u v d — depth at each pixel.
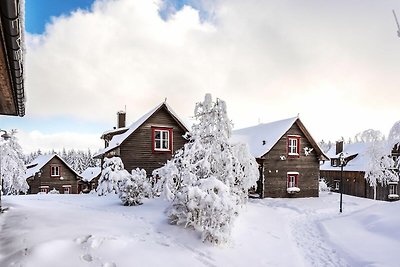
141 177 12.95
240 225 10.43
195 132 10.98
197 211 8.20
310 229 11.62
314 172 24.00
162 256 6.22
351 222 11.59
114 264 5.48
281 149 22.91
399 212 10.70
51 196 17.33
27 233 6.44
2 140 23.36
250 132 27.80
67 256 5.48
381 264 6.75
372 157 23.20
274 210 16.09
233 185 10.87
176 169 9.94
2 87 6.41
